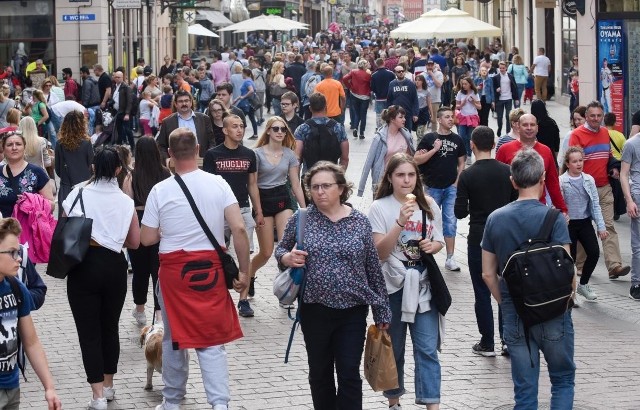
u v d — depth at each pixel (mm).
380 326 16094
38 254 23078
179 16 114750
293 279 15703
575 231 25750
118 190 18391
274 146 24719
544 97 80875
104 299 18406
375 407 18359
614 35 41344
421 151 28609
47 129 47938
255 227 24844
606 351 21688
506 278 15461
